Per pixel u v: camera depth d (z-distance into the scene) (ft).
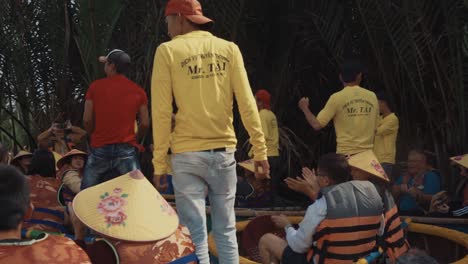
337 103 15.17
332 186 10.27
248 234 13.00
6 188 5.67
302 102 15.55
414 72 21.35
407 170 18.47
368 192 10.27
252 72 25.49
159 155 9.51
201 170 9.58
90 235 9.36
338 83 25.55
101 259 6.78
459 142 21.26
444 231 14.19
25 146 31.86
